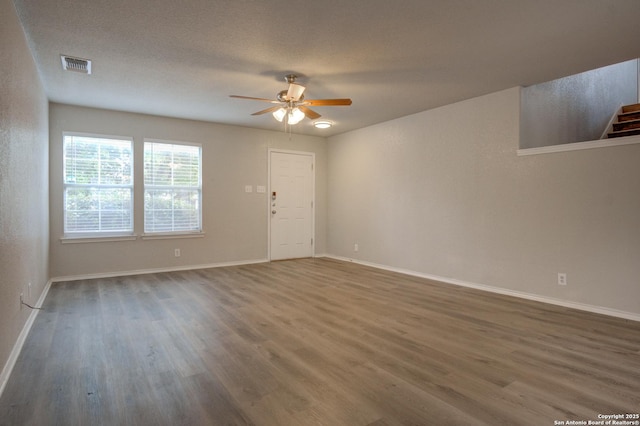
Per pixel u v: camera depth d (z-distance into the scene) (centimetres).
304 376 233
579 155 382
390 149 605
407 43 320
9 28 244
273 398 207
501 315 360
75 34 304
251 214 666
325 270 598
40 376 232
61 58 350
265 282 506
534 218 418
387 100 489
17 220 272
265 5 261
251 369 243
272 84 425
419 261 554
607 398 208
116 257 545
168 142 582
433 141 531
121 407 198
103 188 535
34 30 296
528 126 441
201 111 546
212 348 278
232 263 646
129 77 402
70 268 512
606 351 273
